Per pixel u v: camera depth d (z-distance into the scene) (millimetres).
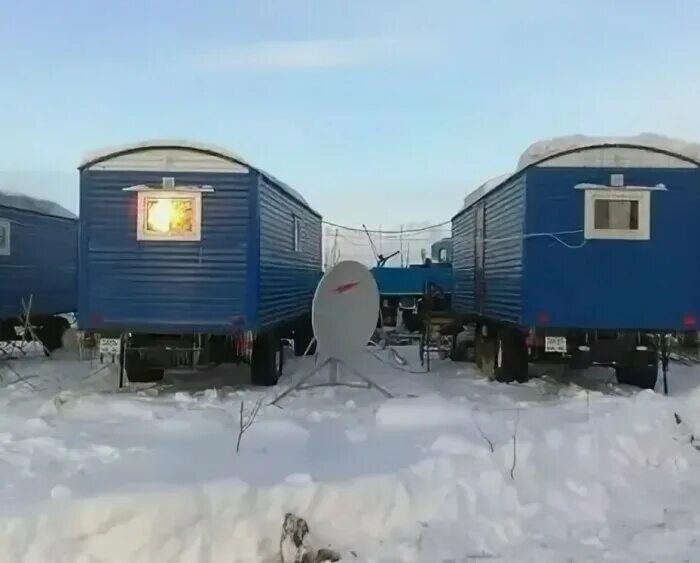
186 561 5086
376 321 10969
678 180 10875
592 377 13078
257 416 8773
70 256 19016
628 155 10914
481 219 14281
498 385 11969
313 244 17078
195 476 6121
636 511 6133
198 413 8992
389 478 5988
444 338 17172
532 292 11000
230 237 10898
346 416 8875
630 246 10914
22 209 16297
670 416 7988
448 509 5887
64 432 8070
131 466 6477
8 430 8148
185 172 10883
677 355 15773
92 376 12836
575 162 10945
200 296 10906
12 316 15883
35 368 14273
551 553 5344
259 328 10969
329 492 5688
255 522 5363
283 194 12805
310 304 16594
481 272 14195
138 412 9203
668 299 10906
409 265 26312
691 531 5762
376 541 5473
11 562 4852
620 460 7098
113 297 10914
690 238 10875
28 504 5328
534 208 10984
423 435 7770
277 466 6469
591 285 10945
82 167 10898
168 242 10906
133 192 10898
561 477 6641
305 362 15219
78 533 5070
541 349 11492
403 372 13844
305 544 5203
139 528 5133
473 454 6695
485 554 5320
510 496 6176
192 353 11148
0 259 15398
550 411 9156
